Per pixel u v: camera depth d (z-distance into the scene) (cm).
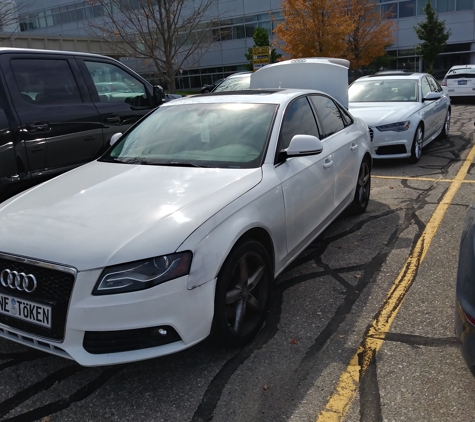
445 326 328
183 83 3975
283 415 254
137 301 249
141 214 282
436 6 3253
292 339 322
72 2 3519
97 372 298
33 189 354
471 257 251
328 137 463
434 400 259
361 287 392
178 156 376
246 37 3612
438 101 995
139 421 255
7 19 2120
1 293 272
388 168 825
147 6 1520
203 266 267
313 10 2331
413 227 523
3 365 309
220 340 296
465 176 732
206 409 261
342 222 552
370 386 272
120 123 561
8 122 442
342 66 670
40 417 262
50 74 500
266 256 326
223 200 298
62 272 255
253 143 371
